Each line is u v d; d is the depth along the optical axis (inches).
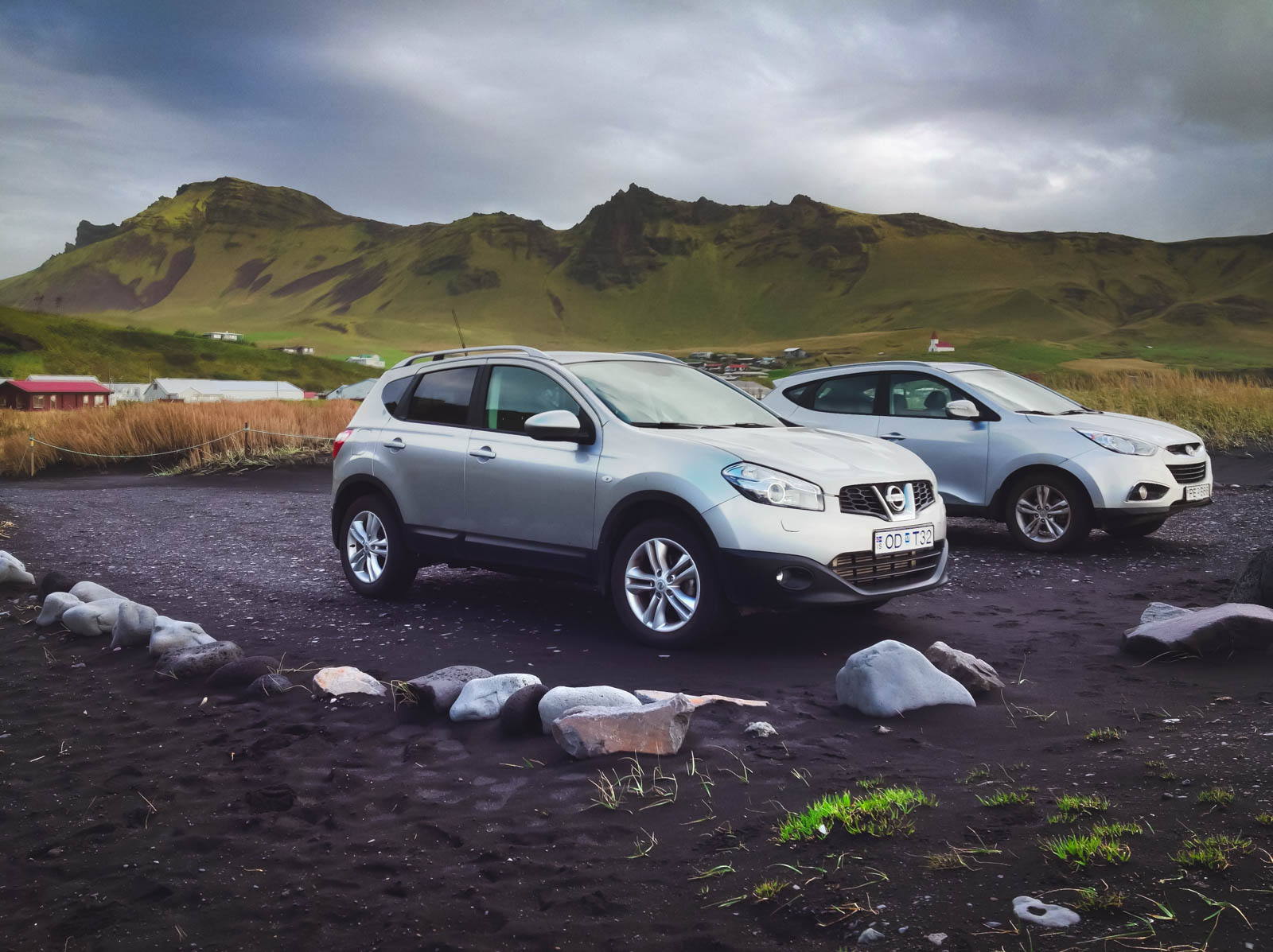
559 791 146.4
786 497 217.3
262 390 5556.1
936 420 381.4
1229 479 569.9
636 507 235.0
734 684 199.8
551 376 261.6
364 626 263.3
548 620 266.7
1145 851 109.6
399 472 285.0
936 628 247.8
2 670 225.1
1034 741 156.8
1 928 112.4
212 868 125.6
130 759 167.5
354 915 111.8
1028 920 97.3
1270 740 144.4
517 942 103.7
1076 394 761.0
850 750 157.6
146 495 646.5
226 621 272.1
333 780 154.7
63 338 7416.3
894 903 103.8
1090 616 257.6
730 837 125.2
